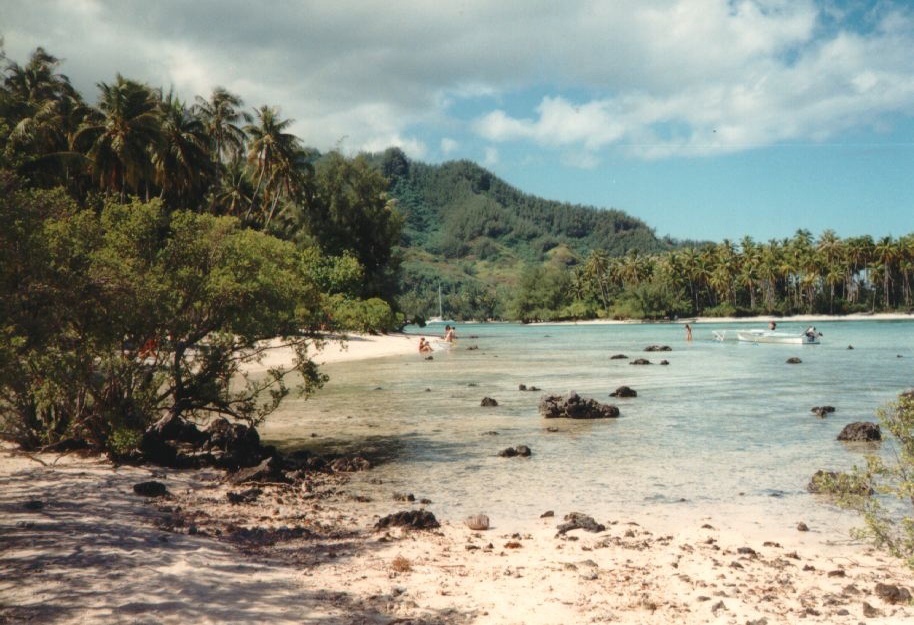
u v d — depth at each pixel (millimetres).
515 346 78438
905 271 149250
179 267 16297
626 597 7828
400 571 8664
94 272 11500
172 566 8250
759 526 11359
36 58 58219
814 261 151875
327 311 18266
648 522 11648
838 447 18281
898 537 10281
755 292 174875
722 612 7359
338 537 10406
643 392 31906
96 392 15141
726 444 18859
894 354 56750
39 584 7344
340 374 42500
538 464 16469
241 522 11039
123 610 6727
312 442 19641
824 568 9172
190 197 68375
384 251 95250
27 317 9484
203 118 72688
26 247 9430
